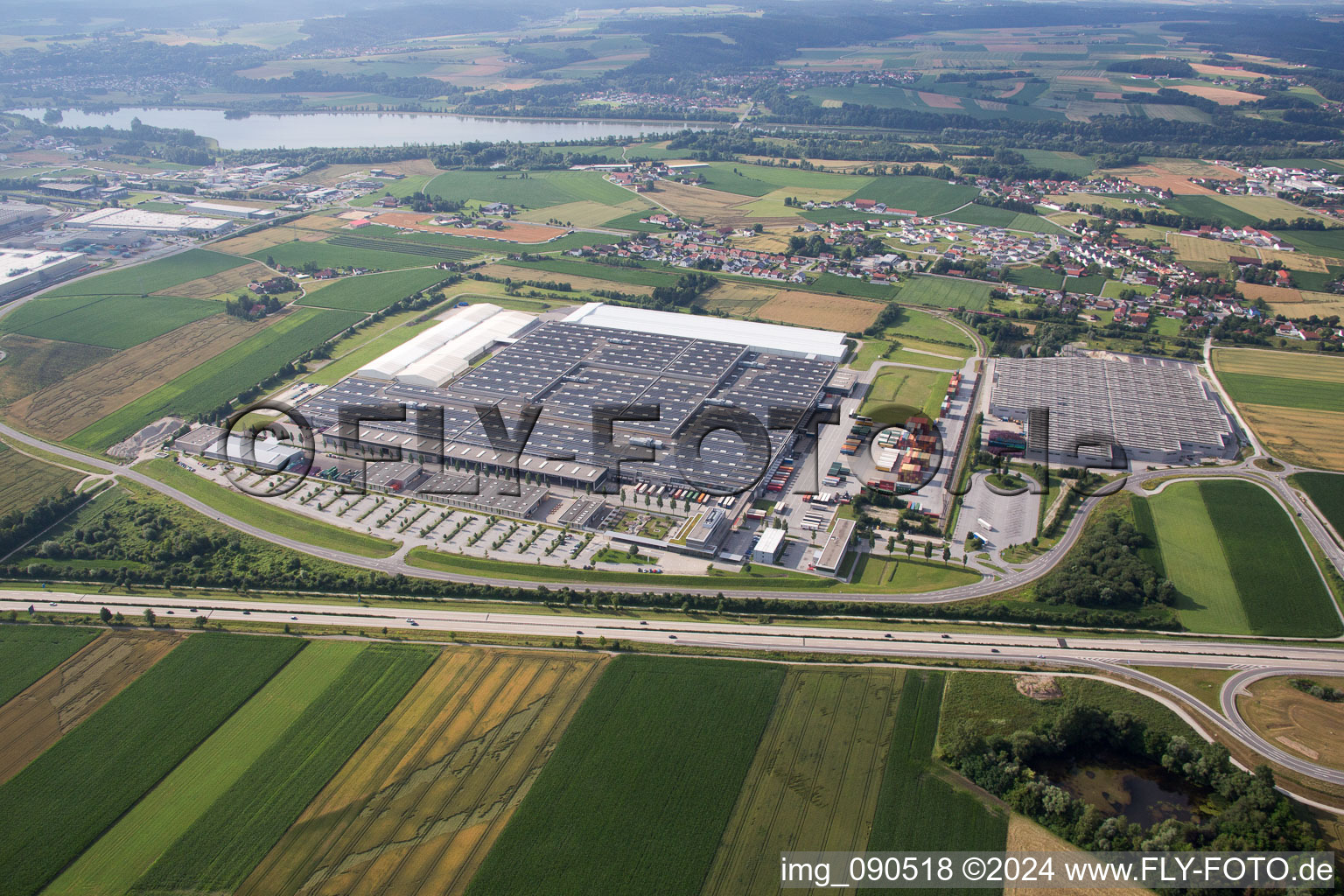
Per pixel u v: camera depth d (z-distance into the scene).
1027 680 181.88
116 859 146.00
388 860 144.12
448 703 177.62
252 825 151.38
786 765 161.75
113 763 164.75
